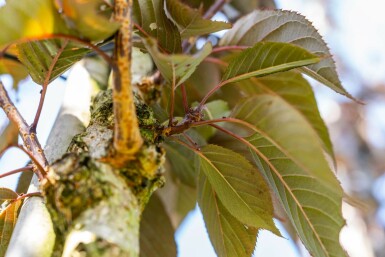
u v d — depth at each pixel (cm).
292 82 77
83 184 55
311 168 53
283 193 65
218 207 71
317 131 71
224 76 65
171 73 60
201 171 72
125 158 56
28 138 64
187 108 65
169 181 102
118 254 52
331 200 63
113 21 53
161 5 65
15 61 70
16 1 52
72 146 61
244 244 70
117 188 55
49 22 53
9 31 54
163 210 92
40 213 66
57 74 65
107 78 84
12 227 69
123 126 54
